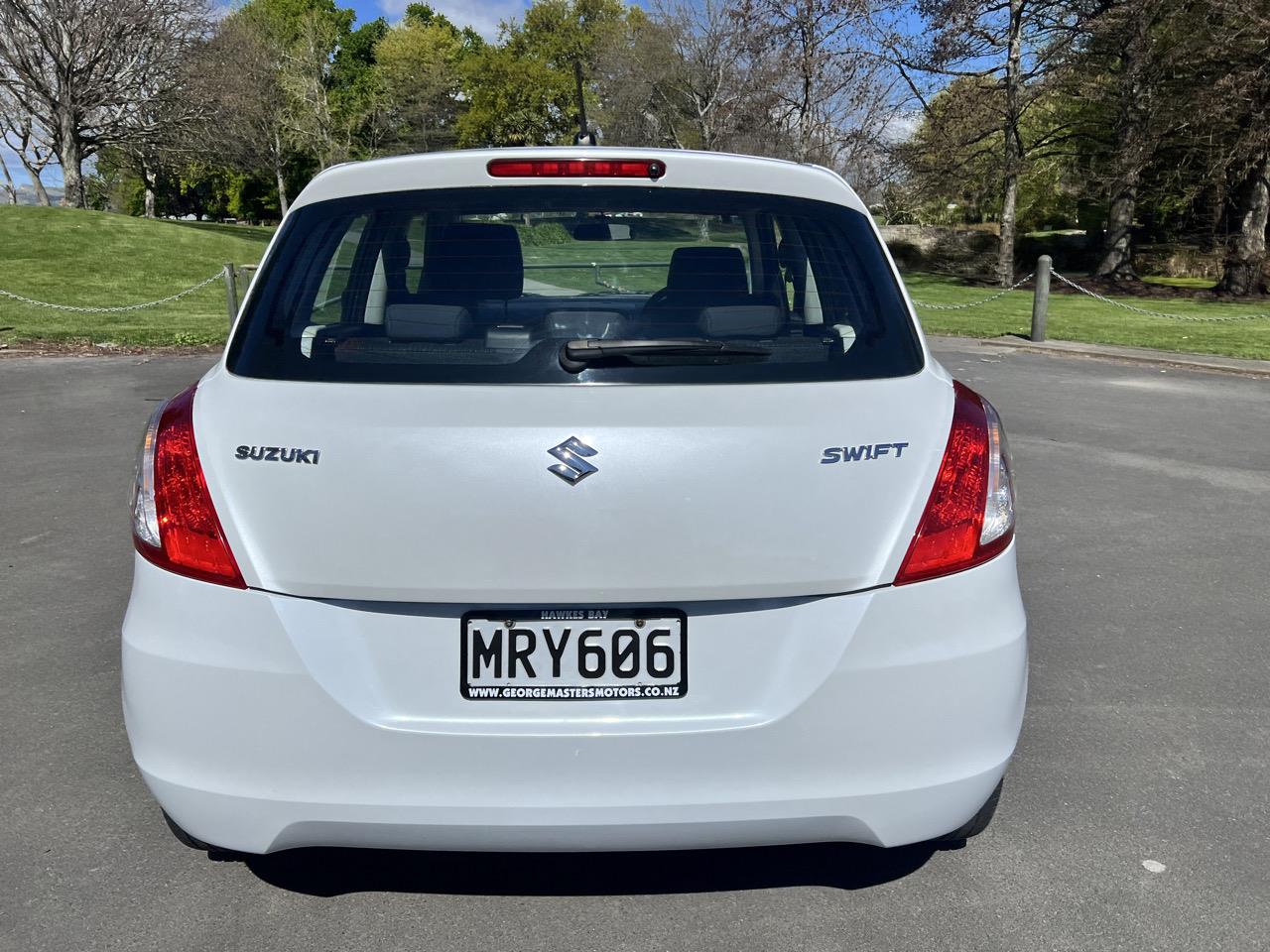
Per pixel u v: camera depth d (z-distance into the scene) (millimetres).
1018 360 14430
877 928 2625
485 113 75062
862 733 2289
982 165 34875
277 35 73688
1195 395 11453
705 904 2717
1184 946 2561
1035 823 3123
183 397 2541
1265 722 3807
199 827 2328
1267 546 5969
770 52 39500
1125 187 32688
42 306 20125
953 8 32156
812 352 2496
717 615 2283
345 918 2656
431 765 2244
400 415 2299
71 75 43094
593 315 2510
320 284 2607
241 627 2266
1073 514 6617
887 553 2303
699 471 2252
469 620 2266
